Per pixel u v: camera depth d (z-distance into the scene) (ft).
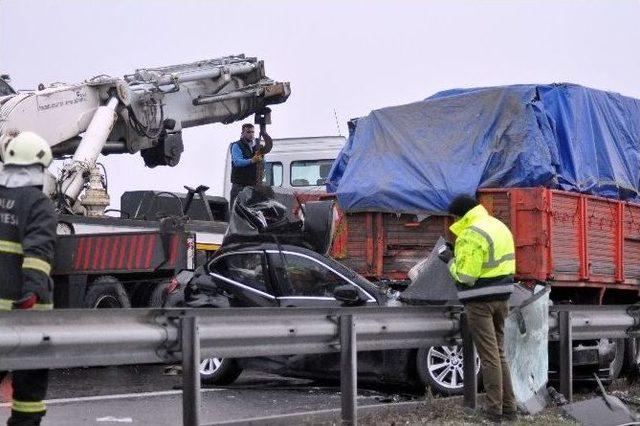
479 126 47.34
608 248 48.52
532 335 36.42
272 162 75.72
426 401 35.24
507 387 34.55
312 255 42.29
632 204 50.78
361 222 48.70
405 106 49.39
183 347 26.16
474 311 33.99
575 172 47.57
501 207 44.98
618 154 51.42
